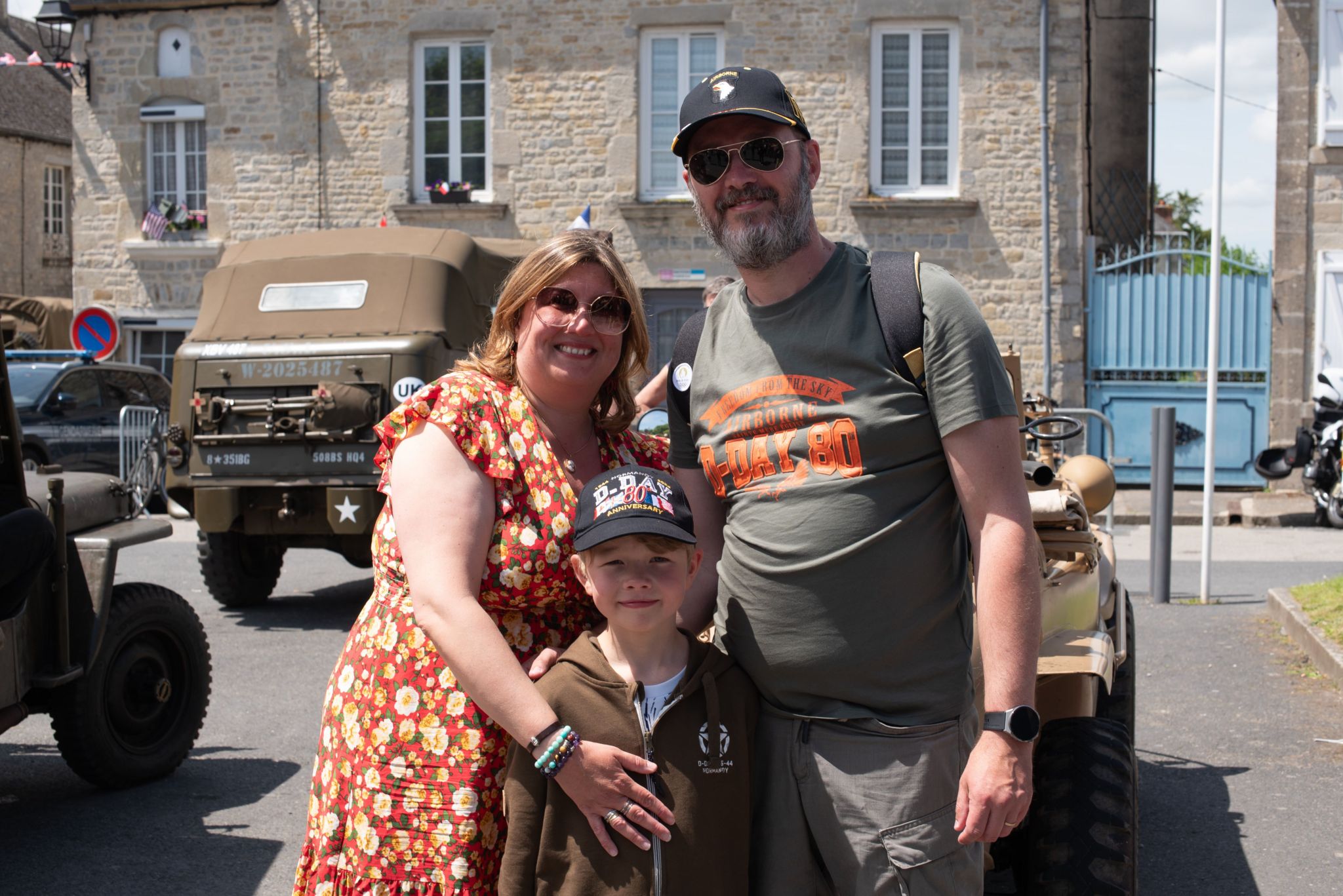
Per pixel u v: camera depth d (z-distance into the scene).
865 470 2.36
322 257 8.55
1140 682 6.51
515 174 16.33
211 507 8.16
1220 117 8.77
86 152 17.53
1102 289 15.41
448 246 8.52
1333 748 5.39
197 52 17.09
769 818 2.50
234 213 17.03
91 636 4.78
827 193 15.69
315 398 7.88
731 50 15.77
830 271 2.46
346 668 2.55
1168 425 8.65
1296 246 14.06
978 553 2.32
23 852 4.41
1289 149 14.02
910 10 15.42
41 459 13.28
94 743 4.89
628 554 2.33
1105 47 18.73
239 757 5.54
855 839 2.41
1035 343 15.42
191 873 4.23
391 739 2.43
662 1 15.88
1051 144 15.27
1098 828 2.97
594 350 2.54
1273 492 13.88
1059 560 3.55
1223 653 7.09
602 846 2.27
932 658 2.43
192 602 9.21
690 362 2.67
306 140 16.80
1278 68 14.00
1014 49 15.32
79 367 14.06
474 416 2.42
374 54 16.59
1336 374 13.53
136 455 14.26
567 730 2.24
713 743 2.35
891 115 15.75
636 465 2.61
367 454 7.93
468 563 2.35
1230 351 15.04
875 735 2.40
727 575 2.53
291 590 9.75
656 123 16.25
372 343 8.00
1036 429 5.57
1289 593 8.11
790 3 15.63
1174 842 4.42
